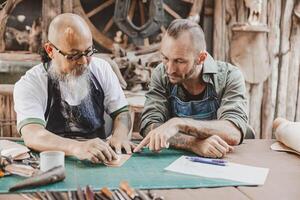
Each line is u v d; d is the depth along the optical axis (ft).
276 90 12.23
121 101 6.77
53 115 6.39
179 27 5.80
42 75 6.26
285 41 12.03
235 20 11.64
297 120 12.38
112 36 11.29
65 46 5.60
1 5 10.66
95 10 11.10
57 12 10.87
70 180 4.40
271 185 4.43
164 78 6.60
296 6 11.91
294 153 5.67
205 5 11.58
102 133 6.81
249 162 5.21
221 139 5.53
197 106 6.49
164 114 6.54
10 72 10.72
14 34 10.84
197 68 6.12
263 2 11.73
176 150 5.67
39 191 4.07
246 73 11.77
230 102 6.28
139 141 6.22
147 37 11.18
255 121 12.19
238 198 4.06
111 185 4.29
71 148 5.22
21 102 6.04
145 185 4.31
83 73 6.01
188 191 4.21
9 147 5.31
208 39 11.73
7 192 4.04
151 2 10.91
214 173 4.72
